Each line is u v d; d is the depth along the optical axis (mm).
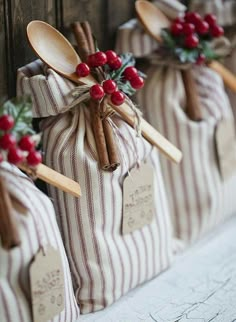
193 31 1068
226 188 1151
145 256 984
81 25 999
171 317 933
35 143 853
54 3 991
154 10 1093
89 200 920
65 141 921
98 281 937
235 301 968
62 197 926
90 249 931
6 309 810
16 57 955
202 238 1138
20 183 849
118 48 1100
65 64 939
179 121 1081
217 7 1207
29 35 914
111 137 926
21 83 921
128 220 958
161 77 1092
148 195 980
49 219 861
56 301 855
